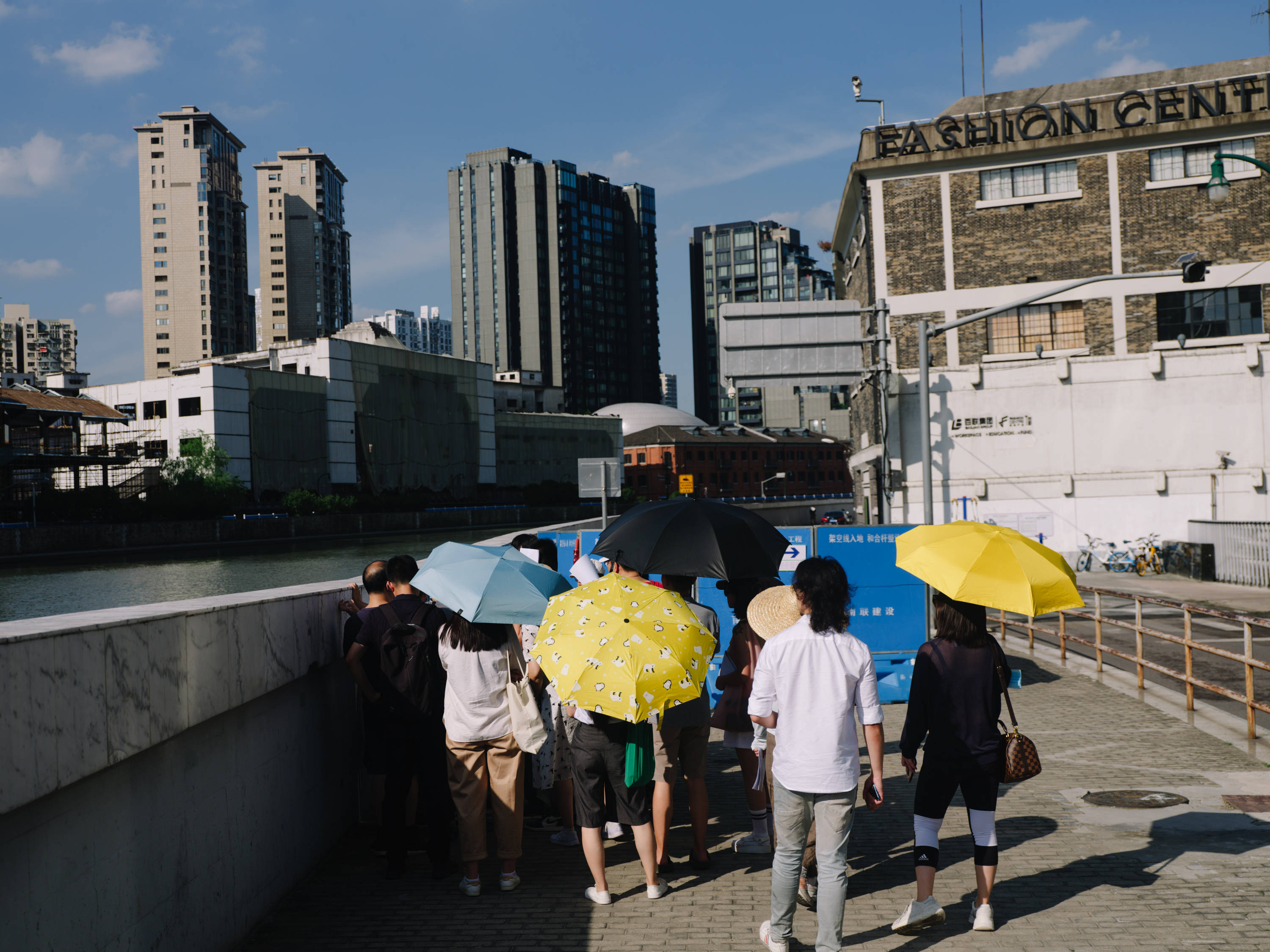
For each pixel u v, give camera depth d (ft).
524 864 19.16
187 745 13.41
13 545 203.92
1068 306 112.27
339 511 312.09
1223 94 109.19
